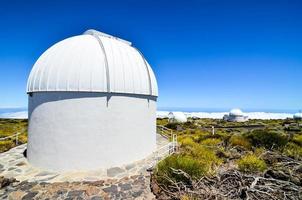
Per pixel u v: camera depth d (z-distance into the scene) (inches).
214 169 308.3
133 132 373.4
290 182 252.4
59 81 330.6
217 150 455.8
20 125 1285.7
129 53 402.6
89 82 329.4
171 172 262.2
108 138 343.3
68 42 376.8
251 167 302.2
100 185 274.7
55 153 334.3
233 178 254.8
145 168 337.1
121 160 355.6
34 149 358.6
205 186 234.1
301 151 410.9
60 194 250.8
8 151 457.4
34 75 363.9
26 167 351.3
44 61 363.3
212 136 664.4
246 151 444.8
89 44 366.3
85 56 344.5
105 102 340.5
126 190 259.9
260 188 233.8
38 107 352.5
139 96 384.8
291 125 1467.8
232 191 225.5
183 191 235.6
